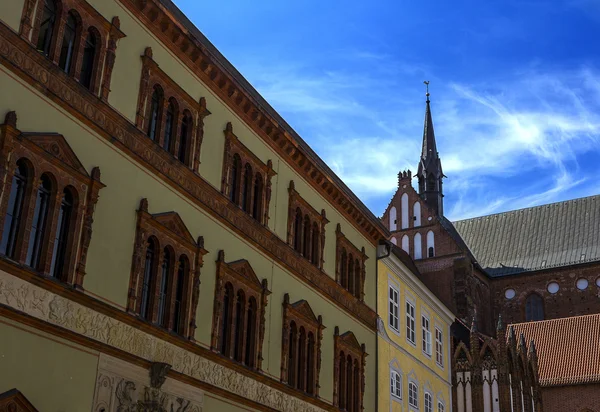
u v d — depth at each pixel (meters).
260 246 31.52
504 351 59.16
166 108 26.77
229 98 30.48
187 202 26.98
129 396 22.66
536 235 96.19
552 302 89.06
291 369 33.12
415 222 86.69
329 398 35.84
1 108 19.72
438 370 52.44
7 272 19.12
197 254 27.02
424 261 84.25
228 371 27.98
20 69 20.34
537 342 77.38
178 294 26.17
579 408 70.19
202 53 28.36
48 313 20.16
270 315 31.75
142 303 24.20
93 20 23.53
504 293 92.06
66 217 21.62
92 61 23.50
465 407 57.72
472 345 59.09
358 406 38.84
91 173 22.47
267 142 33.50
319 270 36.59
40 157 20.69
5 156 19.48
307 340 34.75
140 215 24.19
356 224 42.19
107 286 22.55
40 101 21.00
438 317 54.19
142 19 25.86
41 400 19.58
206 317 27.27
